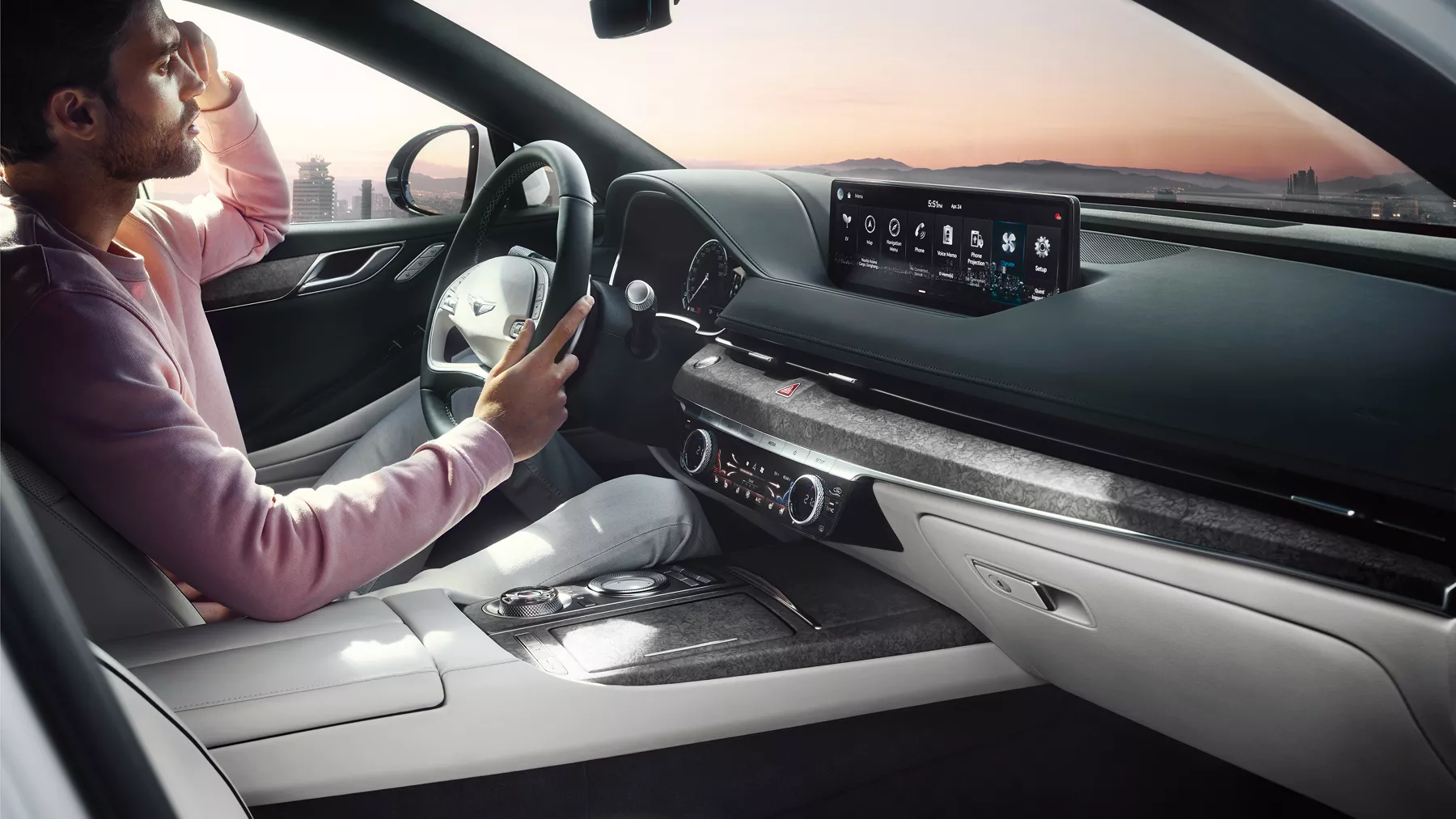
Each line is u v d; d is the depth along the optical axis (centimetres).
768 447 144
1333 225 131
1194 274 128
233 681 103
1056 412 115
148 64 109
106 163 110
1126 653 116
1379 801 107
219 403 161
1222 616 102
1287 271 125
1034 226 129
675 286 194
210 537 103
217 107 178
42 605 41
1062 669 128
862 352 137
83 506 106
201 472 102
